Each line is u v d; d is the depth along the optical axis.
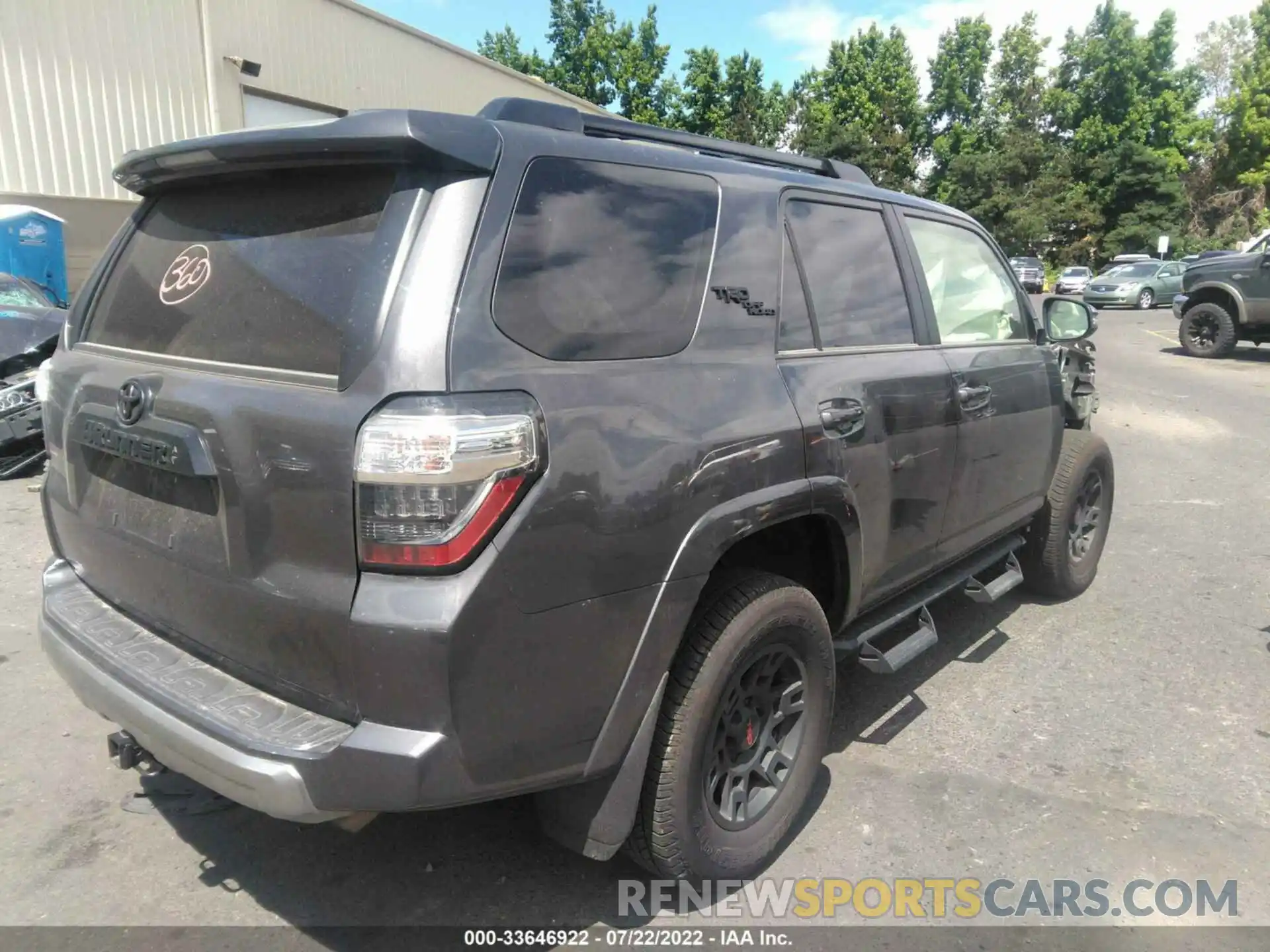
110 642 2.41
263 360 2.14
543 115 2.40
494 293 2.01
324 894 2.62
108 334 2.70
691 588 2.29
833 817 3.03
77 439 2.57
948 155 60.34
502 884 2.68
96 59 12.66
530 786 2.08
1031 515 4.46
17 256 11.02
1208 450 8.91
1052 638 4.53
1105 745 3.51
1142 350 17.55
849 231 3.21
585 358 2.15
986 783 3.25
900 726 3.64
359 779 1.89
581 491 2.03
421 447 1.84
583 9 47.56
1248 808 3.12
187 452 2.11
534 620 1.98
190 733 2.05
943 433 3.39
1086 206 55.53
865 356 3.10
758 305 2.69
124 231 2.87
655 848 2.43
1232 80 54.41
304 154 2.13
